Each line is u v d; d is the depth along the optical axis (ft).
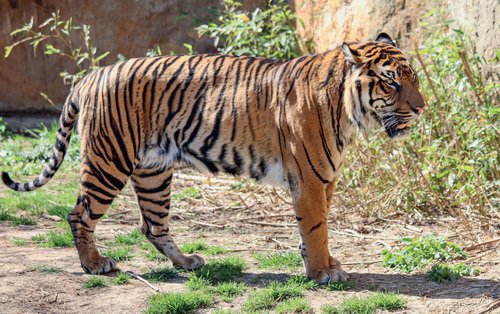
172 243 27.27
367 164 34.94
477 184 30.22
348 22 47.70
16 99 65.82
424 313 21.20
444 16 40.04
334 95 23.47
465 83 32.60
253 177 25.43
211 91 25.07
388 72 22.88
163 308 22.12
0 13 63.72
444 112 33.14
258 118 24.48
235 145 24.89
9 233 32.45
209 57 26.02
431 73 36.86
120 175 25.77
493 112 29.37
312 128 23.44
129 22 63.41
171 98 25.34
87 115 25.77
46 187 43.65
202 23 62.49
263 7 58.59
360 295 23.04
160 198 27.04
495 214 31.14
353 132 24.21
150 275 25.93
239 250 29.43
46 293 23.94
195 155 25.68
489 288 22.84
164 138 25.79
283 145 24.13
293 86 23.94
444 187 33.14
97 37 63.93
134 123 25.45
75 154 51.90
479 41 35.94
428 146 31.30
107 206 26.11
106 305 22.91
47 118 64.95
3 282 25.02
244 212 36.52
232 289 23.91
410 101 22.90
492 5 34.53
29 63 65.00
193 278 25.18
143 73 25.61
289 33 52.60
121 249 29.25
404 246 28.78
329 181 24.16
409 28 42.52
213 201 38.83
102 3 63.26
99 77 26.17
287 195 37.73
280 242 30.45
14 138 59.26
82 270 26.63
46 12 63.46
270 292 23.08
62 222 34.32
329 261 24.81
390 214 33.86
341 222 33.37
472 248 27.09
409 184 33.06
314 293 23.41
